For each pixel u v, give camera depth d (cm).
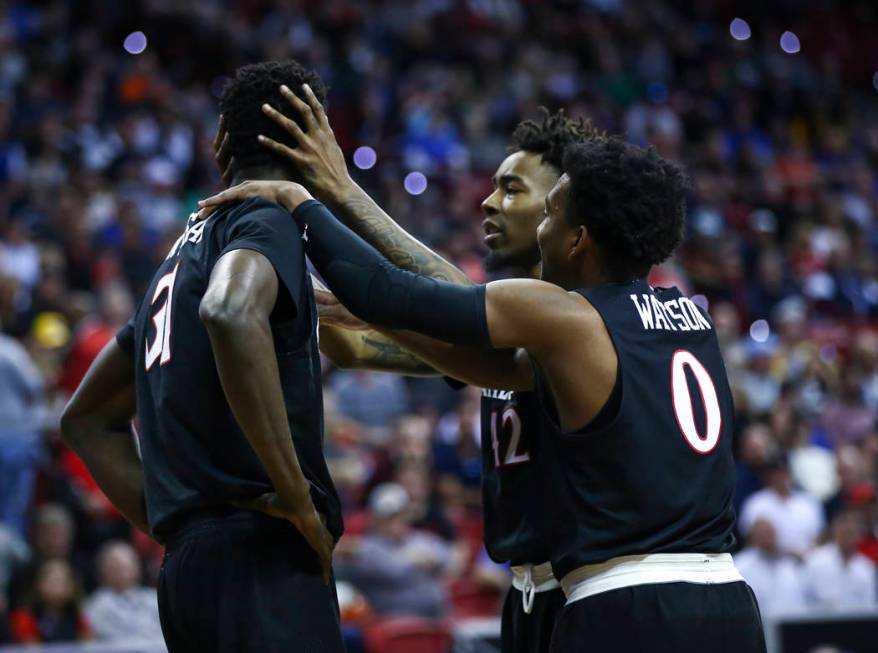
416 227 1055
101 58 1189
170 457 225
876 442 818
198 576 220
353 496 680
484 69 1398
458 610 644
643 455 229
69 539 579
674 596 225
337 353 300
